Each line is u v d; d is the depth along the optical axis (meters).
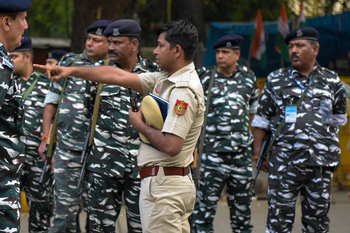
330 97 6.47
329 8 21.58
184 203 4.40
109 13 12.74
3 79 3.79
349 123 12.17
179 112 4.20
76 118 6.54
